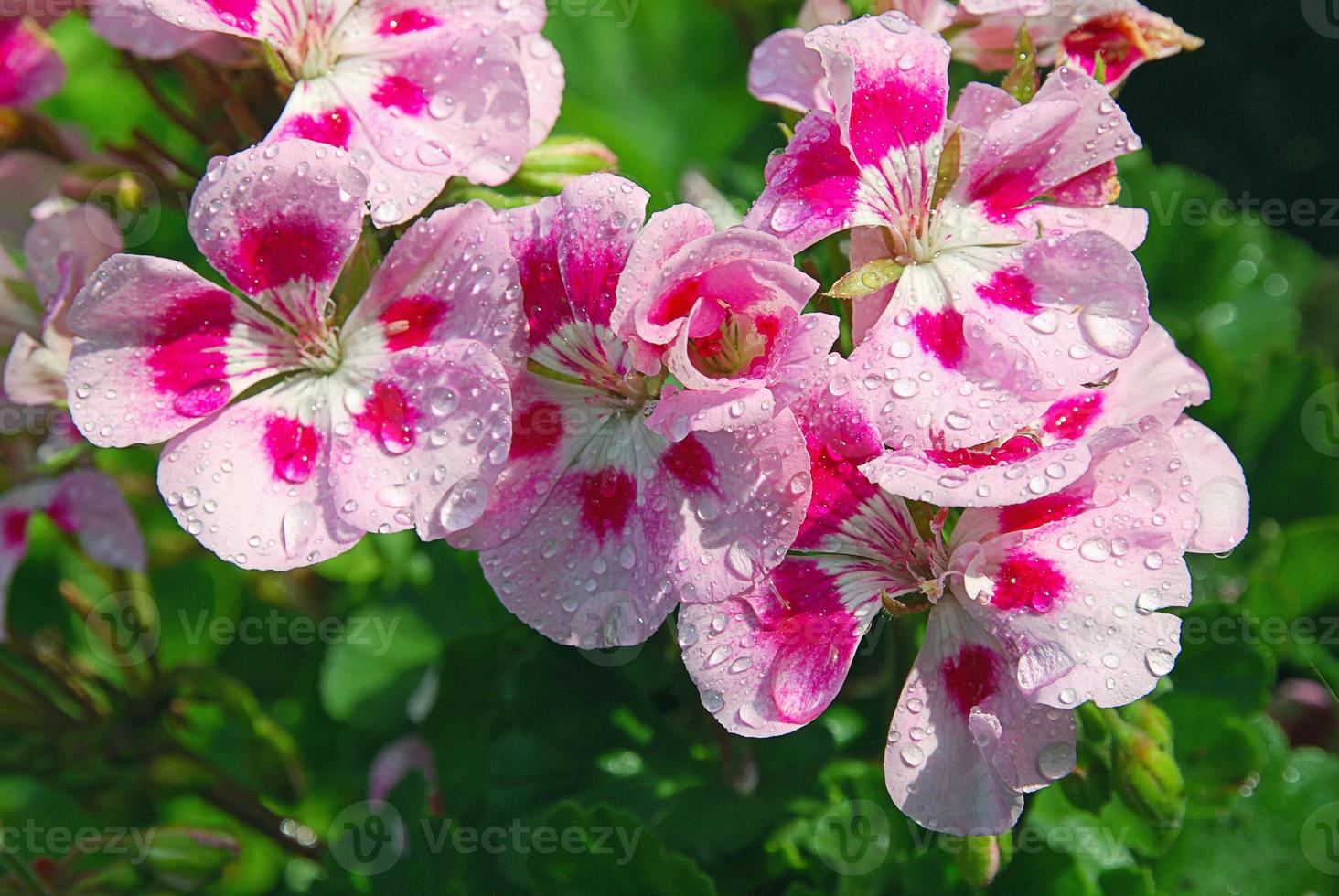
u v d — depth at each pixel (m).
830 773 0.45
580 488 0.40
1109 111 0.40
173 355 0.41
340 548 0.40
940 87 0.40
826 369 0.39
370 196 0.41
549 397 0.40
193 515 0.40
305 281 0.41
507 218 0.40
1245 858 0.46
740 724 0.39
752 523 0.39
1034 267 0.40
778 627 0.39
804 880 0.45
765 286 0.39
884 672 0.45
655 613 0.39
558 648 0.46
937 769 0.39
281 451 0.40
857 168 0.40
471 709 0.48
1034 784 0.39
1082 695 0.38
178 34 0.43
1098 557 0.39
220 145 0.44
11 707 0.46
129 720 0.46
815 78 0.42
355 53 0.42
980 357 0.40
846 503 0.40
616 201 0.40
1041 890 0.44
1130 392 0.40
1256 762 0.45
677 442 0.40
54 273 0.44
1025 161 0.41
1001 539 0.39
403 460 0.40
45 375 0.44
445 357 0.40
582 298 0.40
